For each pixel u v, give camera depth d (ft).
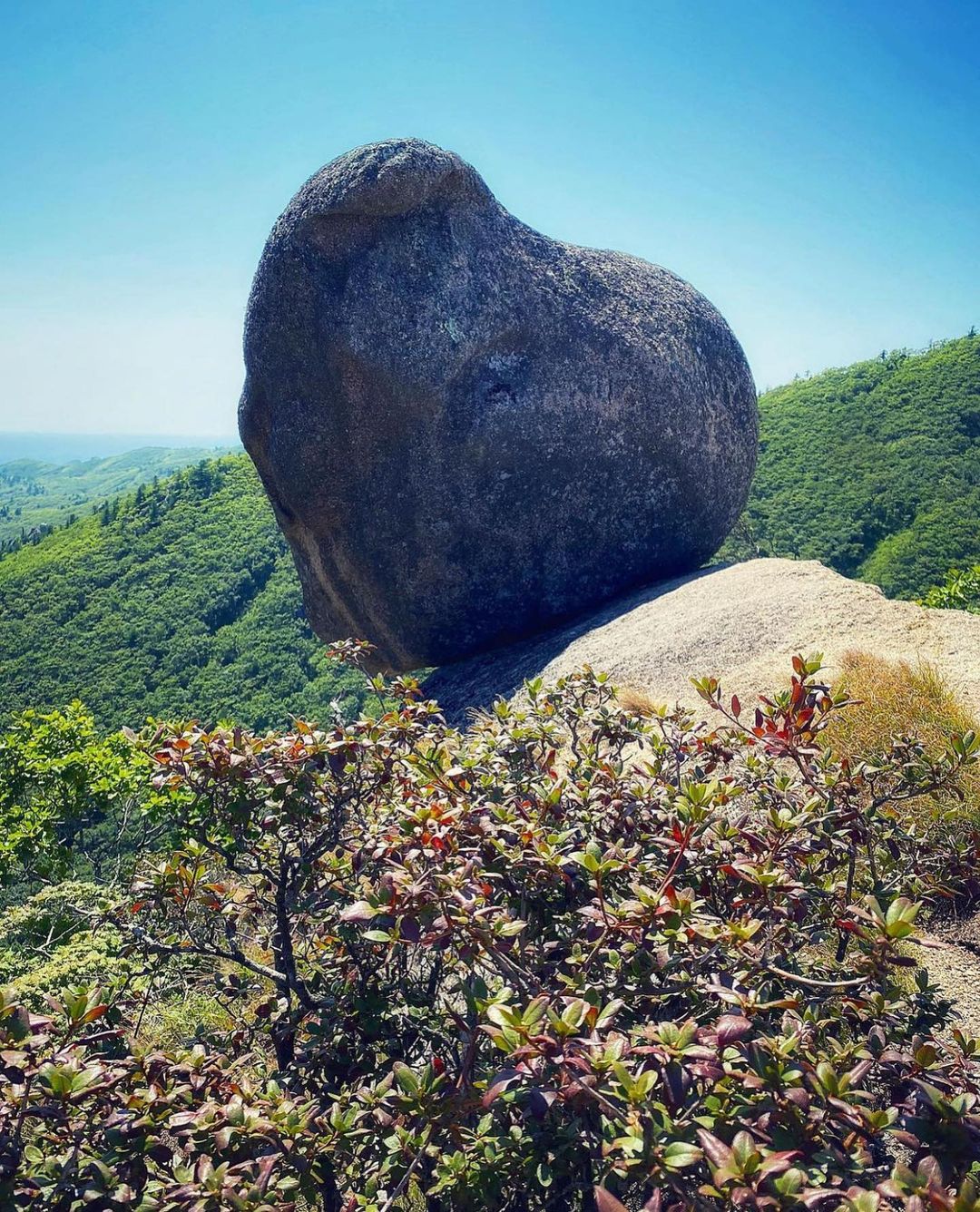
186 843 10.45
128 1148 5.90
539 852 7.18
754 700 15.57
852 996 6.86
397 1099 6.42
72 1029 6.16
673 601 21.22
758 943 7.80
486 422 21.48
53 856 38.27
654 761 9.27
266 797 9.22
